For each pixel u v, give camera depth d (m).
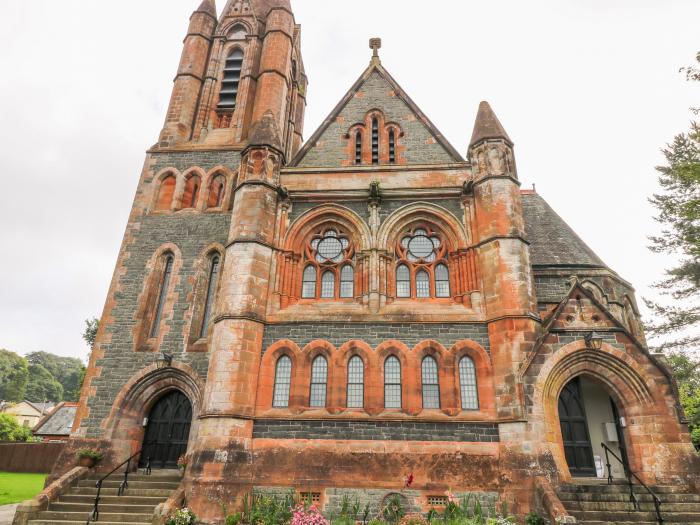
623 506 13.02
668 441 14.24
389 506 14.09
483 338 16.69
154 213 22.20
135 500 15.24
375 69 24.33
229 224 21.53
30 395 111.06
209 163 23.41
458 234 18.75
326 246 19.88
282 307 18.22
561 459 14.43
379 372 16.66
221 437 15.16
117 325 19.64
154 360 18.81
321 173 20.55
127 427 17.98
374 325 17.36
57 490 15.44
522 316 16.12
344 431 15.76
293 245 19.42
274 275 18.59
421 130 21.94
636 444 14.64
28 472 36.72
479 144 19.55
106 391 18.38
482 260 17.70
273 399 16.77
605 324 15.82
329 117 22.86
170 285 20.28
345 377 16.75
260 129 20.97
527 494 13.75
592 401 18.03
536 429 14.55
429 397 16.47
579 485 13.70
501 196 18.14
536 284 21.69
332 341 17.23
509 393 15.20
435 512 13.92
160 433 18.47
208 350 18.75
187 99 25.83
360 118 22.70
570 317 16.00
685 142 31.69
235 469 14.83
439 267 18.97
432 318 17.17
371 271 18.25
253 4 29.59
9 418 58.78
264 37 27.69
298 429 15.89
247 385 16.25
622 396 15.26
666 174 32.47
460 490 14.55
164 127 24.84
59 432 47.03
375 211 19.38
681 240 31.38
